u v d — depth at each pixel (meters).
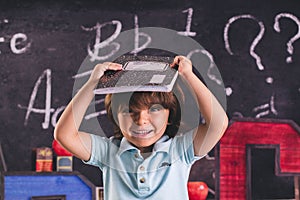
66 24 2.91
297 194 2.76
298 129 2.69
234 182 2.59
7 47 2.86
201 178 2.96
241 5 3.07
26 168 2.82
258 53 3.07
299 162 2.69
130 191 1.18
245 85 3.04
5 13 2.87
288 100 3.09
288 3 3.12
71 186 2.55
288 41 3.11
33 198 2.48
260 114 3.05
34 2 2.90
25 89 2.85
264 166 3.01
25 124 2.84
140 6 2.97
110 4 2.95
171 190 1.18
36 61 2.87
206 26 3.02
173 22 2.99
